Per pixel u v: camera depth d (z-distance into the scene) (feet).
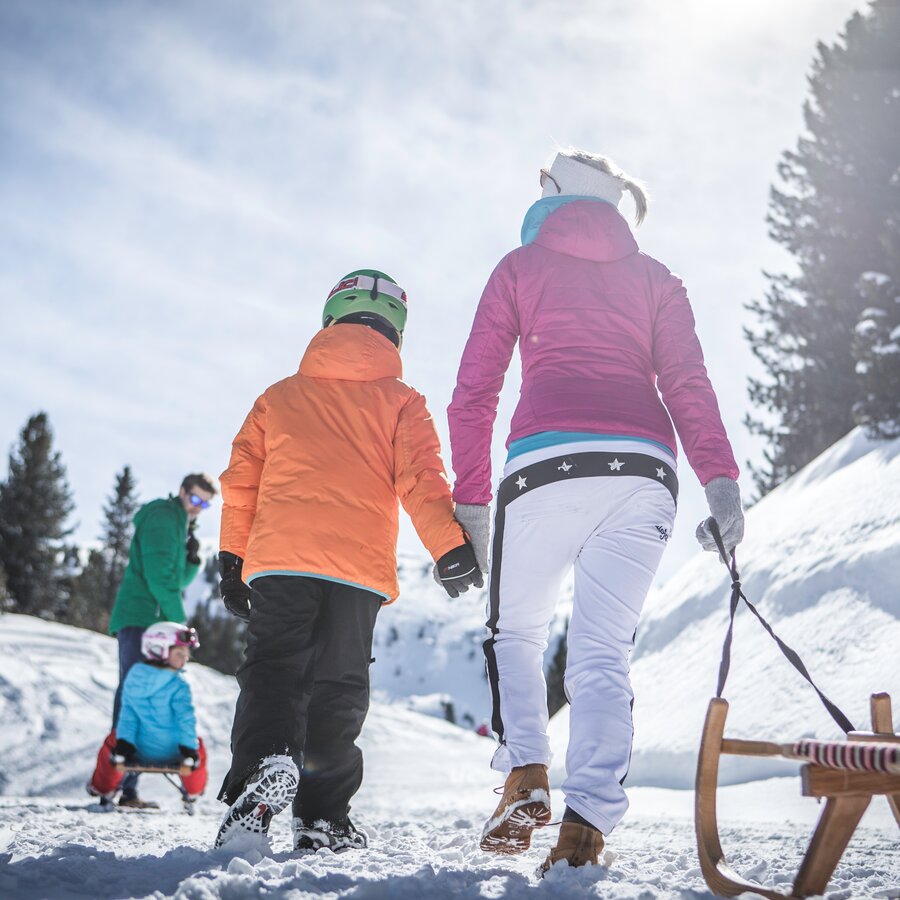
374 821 16.58
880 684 21.34
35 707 44.34
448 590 9.66
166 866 7.70
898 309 47.91
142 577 20.97
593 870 7.04
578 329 8.77
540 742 8.43
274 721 9.01
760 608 29.71
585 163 9.75
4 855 7.63
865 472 34.30
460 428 9.33
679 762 24.38
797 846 12.20
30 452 157.07
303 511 9.59
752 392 82.12
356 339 10.27
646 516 8.30
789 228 79.56
